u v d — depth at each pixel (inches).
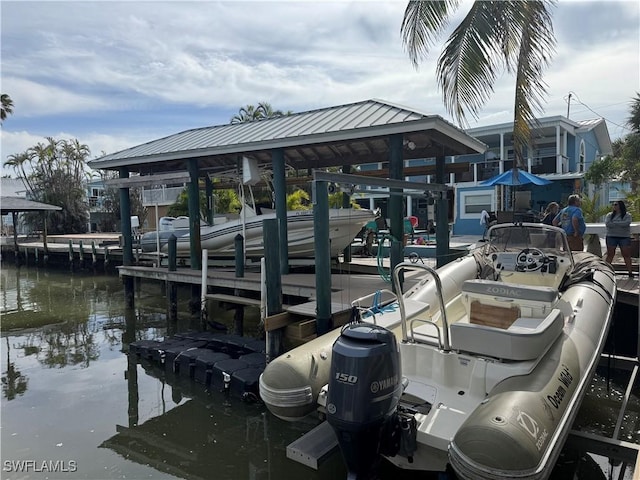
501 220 350.0
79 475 151.6
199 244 364.5
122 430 182.1
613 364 208.5
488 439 92.5
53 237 964.6
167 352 243.9
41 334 338.3
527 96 229.8
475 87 228.8
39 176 1327.5
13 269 791.7
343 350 104.5
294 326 209.0
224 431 179.6
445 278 200.2
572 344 134.3
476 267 215.3
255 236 375.6
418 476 135.5
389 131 251.8
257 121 384.5
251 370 207.8
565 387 115.5
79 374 246.4
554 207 331.3
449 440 106.3
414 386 126.4
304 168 406.0
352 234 350.3
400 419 109.7
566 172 708.7
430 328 149.5
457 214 783.7
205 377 220.2
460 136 274.5
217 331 314.3
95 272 682.8
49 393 220.7
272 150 304.3
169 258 357.7
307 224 349.1
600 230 320.8
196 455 163.0
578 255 226.8
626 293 231.0
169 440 173.6
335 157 390.9
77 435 178.9
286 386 132.0
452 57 230.4
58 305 448.8
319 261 200.5
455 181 788.6
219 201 738.8
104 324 363.9
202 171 420.8
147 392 218.4
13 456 163.3
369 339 105.6
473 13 222.8
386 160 371.9
